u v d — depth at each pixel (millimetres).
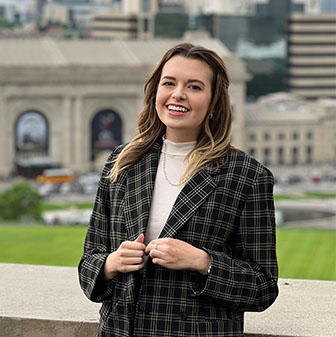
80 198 160375
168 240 7301
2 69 186750
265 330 9141
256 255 7562
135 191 7781
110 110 194500
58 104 191500
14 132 190125
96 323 9266
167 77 7789
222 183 7570
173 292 7461
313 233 55031
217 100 7828
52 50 197750
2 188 179375
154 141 7992
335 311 9836
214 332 7434
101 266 7590
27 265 11867
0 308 9711
